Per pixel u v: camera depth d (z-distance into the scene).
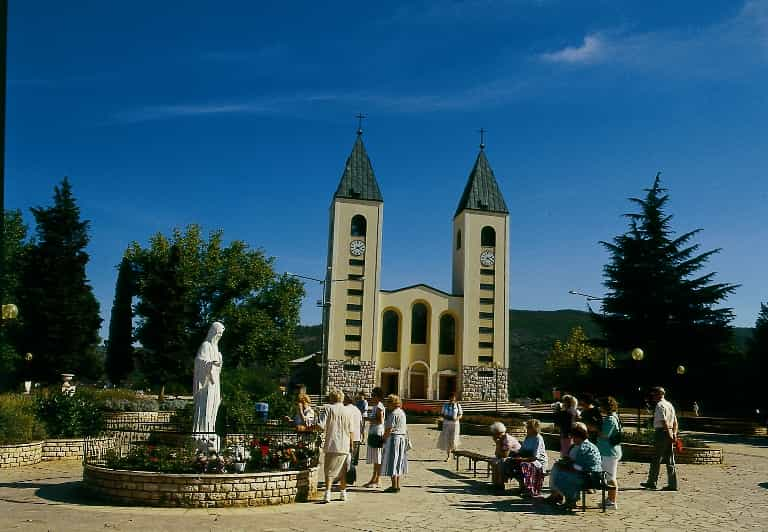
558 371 75.06
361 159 69.94
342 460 12.77
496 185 71.56
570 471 12.65
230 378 31.92
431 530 10.57
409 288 68.12
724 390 48.78
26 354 46.94
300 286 69.94
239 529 10.12
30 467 16.81
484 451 25.28
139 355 49.22
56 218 51.53
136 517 10.68
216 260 65.75
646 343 50.16
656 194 52.38
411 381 67.62
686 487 16.33
